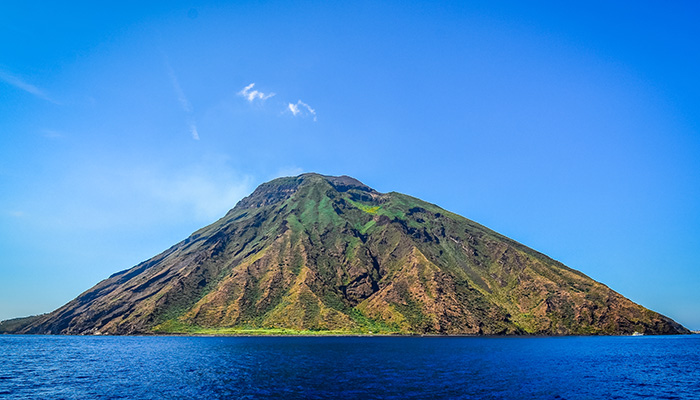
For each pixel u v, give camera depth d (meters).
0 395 56.03
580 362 98.56
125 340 187.38
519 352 123.12
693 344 167.62
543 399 55.88
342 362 94.44
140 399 54.03
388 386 63.66
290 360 98.62
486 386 64.50
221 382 66.94
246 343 159.88
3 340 190.88
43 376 72.62
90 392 58.56
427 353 117.19
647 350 135.25
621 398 57.50
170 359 101.44
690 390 63.81
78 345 154.25
